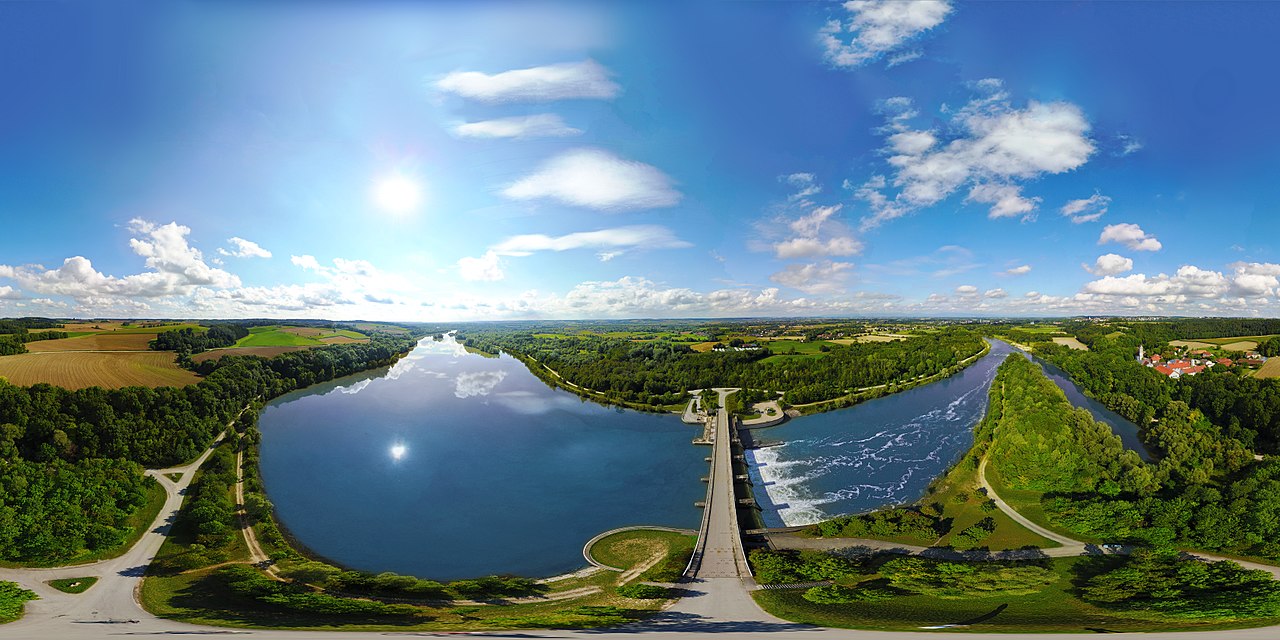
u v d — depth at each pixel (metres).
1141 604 69.00
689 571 86.50
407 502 126.44
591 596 81.44
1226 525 86.19
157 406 165.75
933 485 129.38
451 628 66.69
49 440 137.50
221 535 101.44
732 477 130.75
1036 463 117.56
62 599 78.94
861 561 88.69
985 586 77.00
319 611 73.19
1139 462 114.56
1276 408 149.75
